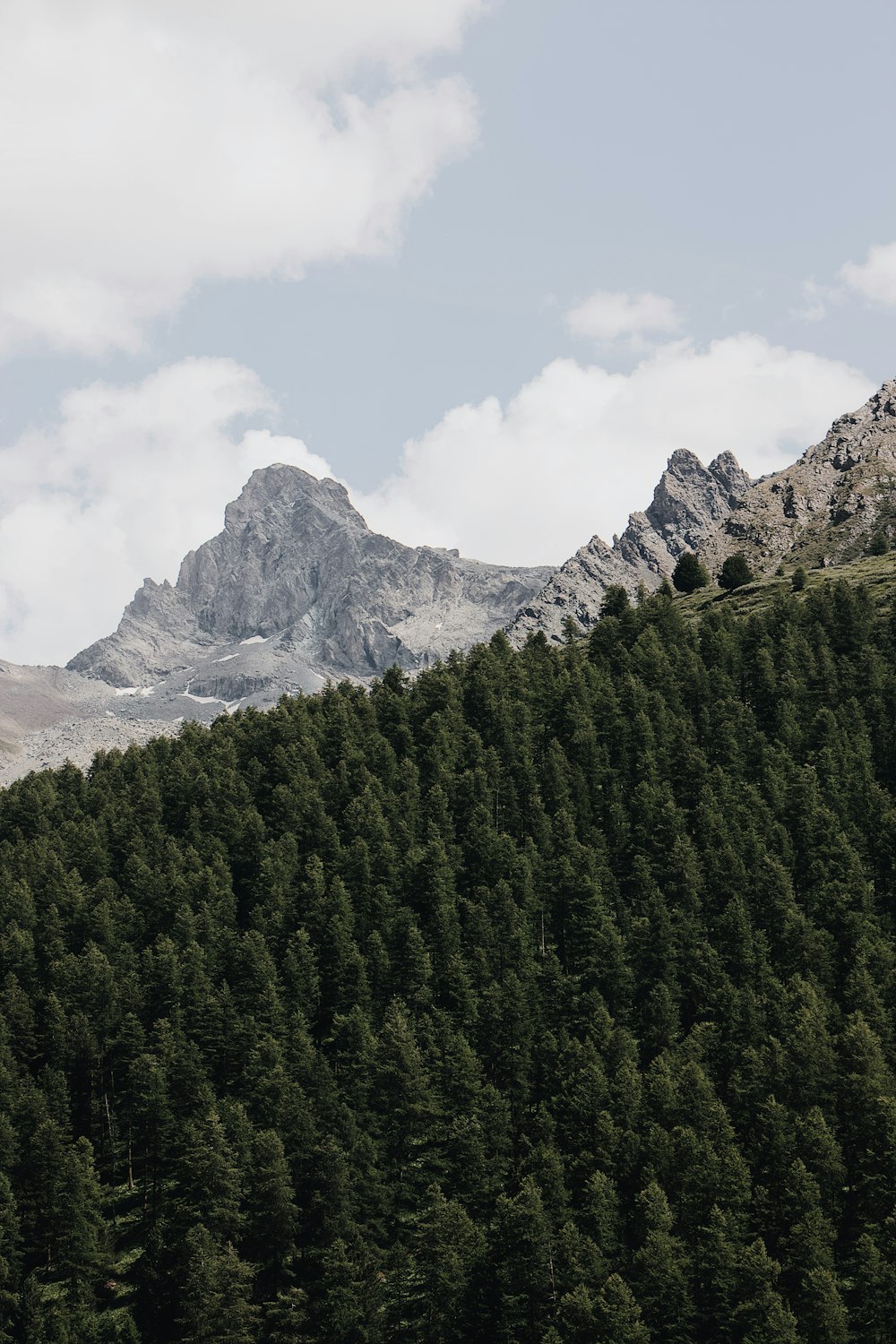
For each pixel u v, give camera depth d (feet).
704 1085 492.95
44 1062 588.91
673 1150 470.39
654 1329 422.41
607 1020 550.36
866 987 549.54
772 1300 410.93
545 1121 498.69
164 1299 479.41
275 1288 476.13
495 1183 489.26
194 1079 545.85
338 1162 488.44
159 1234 496.23
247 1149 502.79
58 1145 514.68
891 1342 407.23
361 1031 552.41
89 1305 478.59
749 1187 455.63
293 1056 545.03
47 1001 594.24
